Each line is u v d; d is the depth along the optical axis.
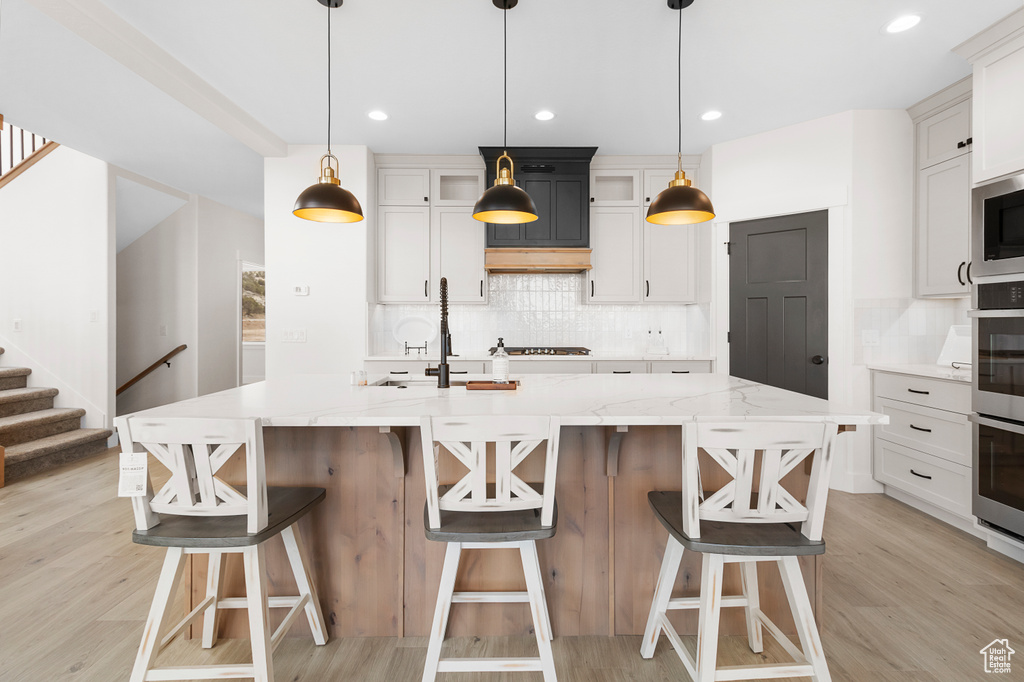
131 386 5.66
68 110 3.47
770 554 1.34
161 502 1.40
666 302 4.43
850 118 3.50
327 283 4.18
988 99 2.55
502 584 1.90
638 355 4.46
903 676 1.65
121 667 1.70
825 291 3.62
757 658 1.76
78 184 4.59
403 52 2.77
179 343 5.64
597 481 1.90
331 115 3.58
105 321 4.56
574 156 4.20
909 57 2.82
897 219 3.50
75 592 2.17
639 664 1.74
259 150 3.98
